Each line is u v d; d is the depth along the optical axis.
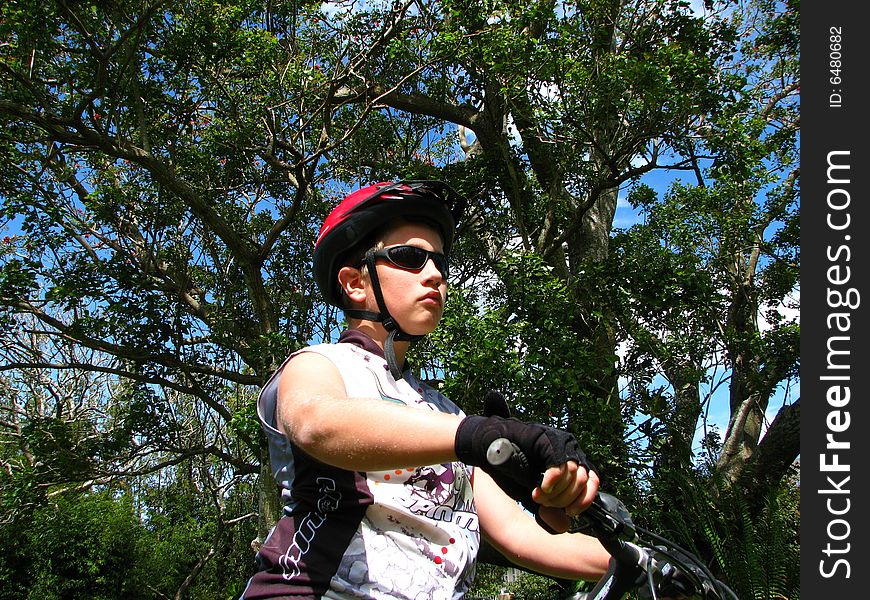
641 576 1.25
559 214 11.99
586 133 10.13
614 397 9.68
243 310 13.62
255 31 10.53
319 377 1.17
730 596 1.22
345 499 1.20
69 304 12.10
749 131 10.41
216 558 19.03
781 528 7.83
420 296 1.41
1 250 12.48
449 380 8.55
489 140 12.45
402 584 1.17
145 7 10.33
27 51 10.24
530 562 1.40
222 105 11.12
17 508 12.55
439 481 1.29
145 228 13.09
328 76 11.46
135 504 19.05
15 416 14.85
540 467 0.88
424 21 11.02
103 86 10.01
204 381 13.76
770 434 11.32
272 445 1.28
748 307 13.41
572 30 10.21
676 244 11.68
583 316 10.45
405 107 12.42
